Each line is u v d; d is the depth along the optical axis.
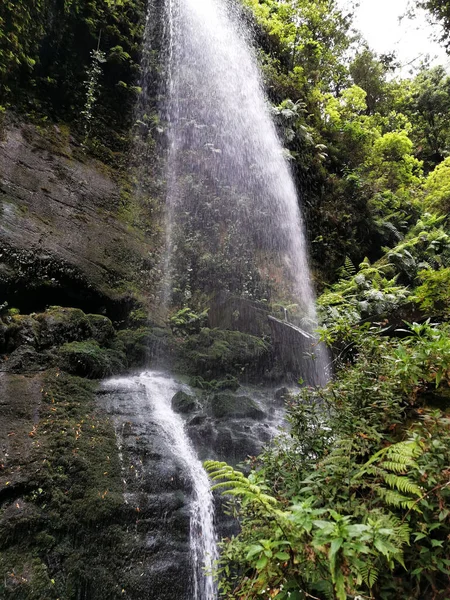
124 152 7.60
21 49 5.99
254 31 12.66
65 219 5.68
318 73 14.19
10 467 2.69
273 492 2.03
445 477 1.63
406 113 19.83
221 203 8.46
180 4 9.97
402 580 1.55
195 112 9.44
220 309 6.54
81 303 5.35
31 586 2.20
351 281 7.69
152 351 5.12
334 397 2.42
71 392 3.62
